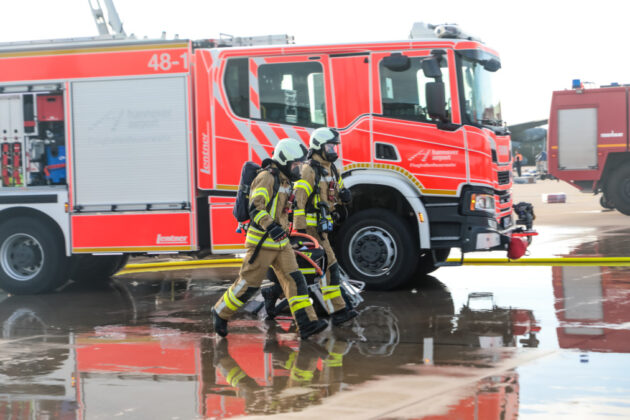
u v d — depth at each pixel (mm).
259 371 5637
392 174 9195
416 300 8594
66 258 10094
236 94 9438
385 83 9195
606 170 21344
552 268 10852
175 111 9570
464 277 10359
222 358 6102
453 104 9062
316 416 4480
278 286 7633
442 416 4387
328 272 7168
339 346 6402
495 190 9312
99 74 9742
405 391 4938
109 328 7609
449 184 9086
